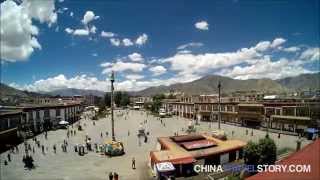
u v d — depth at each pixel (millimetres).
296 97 78688
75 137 63250
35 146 51938
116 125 90312
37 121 72688
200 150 36469
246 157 30516
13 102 87875
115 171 34031
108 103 190875
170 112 126875
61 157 42250
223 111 88062
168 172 29812
